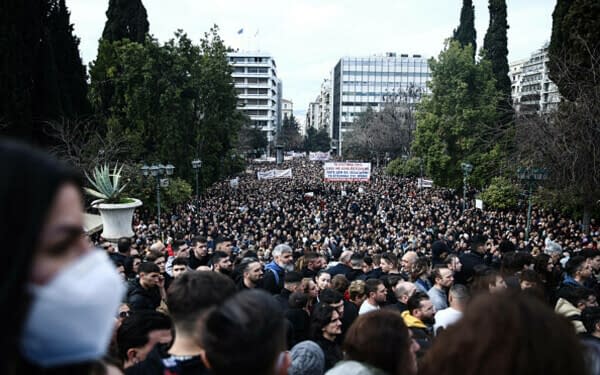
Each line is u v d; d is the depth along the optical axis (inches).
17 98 781.3
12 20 786.8
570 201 721.6
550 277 250.8
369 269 329.4
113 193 574.9
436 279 225.5
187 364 83.7
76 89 1032.2
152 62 1170.0
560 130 671.1
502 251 420.5
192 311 86.4
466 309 51.3
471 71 1243.8
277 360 65.6
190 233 727.7
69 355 35.5
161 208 984.3
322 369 124.5
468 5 1657.2
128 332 110.7
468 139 1203.2
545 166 681.6
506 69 1353.3
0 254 29.8
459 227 773.9
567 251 529.0
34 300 32.8
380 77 5236.2
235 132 1454.2
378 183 1764.3
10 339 31.6
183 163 1235.9
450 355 46.6
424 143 1300.4
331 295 169.6
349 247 583.2
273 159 3996.1
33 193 31.1
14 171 30.9
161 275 197.5
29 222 30.7
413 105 2364.7
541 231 748.0
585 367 44.4
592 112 634.2
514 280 178.7
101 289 36.3
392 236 696.4
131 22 1407.5
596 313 162.4
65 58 1016.2
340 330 169.3
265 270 257.1
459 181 1263.5
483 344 44.8
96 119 1143.6
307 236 705.0
